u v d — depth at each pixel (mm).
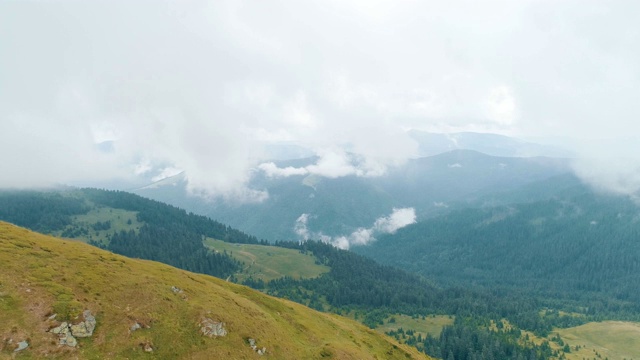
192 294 74250
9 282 55031
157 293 67688
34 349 48250
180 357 57594
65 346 50406
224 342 64750
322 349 82062
